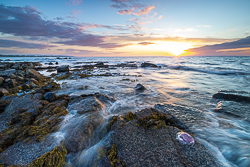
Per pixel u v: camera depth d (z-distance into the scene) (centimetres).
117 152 325
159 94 905
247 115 532
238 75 1756
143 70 2602
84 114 507
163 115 471
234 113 547
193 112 552
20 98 627
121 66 3412
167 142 347
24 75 1369
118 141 358
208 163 292
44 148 345
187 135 367
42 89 841
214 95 796
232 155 343
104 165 297
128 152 321
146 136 373
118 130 405
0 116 497
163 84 1245
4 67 2080
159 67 3155
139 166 282
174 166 279
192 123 474
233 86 1138
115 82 1353
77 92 913
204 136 416
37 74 1469
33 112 519
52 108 554
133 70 2600
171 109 572
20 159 314
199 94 893
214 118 525
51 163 305
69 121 458
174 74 1989
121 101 748
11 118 472
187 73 2089
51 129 422
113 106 659
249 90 995
